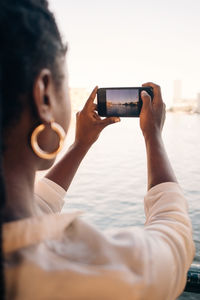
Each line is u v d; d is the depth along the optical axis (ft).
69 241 1.61
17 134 1.63
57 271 1.46
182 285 1.80
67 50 1.83
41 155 1.64
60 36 1.77
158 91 2.54
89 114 2.81
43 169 1.87
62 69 1.75
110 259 1.51
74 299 1.45
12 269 1.45
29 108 1.61
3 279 1.38
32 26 1.55
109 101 2.99
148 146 2.26
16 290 1.45
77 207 43.50
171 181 2.06
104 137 141.79
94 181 59.52
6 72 1.51
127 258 1.55
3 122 1.58
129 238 1.65
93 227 1.67
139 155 93.20
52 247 1.55
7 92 1.54
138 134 155.22
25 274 1.45
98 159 86.74
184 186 57.52
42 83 1.60
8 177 1.63
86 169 72.59
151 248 1.61
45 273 1.45
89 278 1.45
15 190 1.62
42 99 1.60
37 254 1.50
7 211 1.56
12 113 1.58
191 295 12.32
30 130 1.66
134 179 61.98
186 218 1.89
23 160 1.68
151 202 2.04
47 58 1.62
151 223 1.87
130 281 1.47
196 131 171.01
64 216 1.66
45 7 1.71
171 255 1.67
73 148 2.77
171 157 92.27
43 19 1.62
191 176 66.69
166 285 1.61
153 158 2.19
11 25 1.50
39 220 1.57
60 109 1.77
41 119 1.61
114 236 1.75
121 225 36.88
